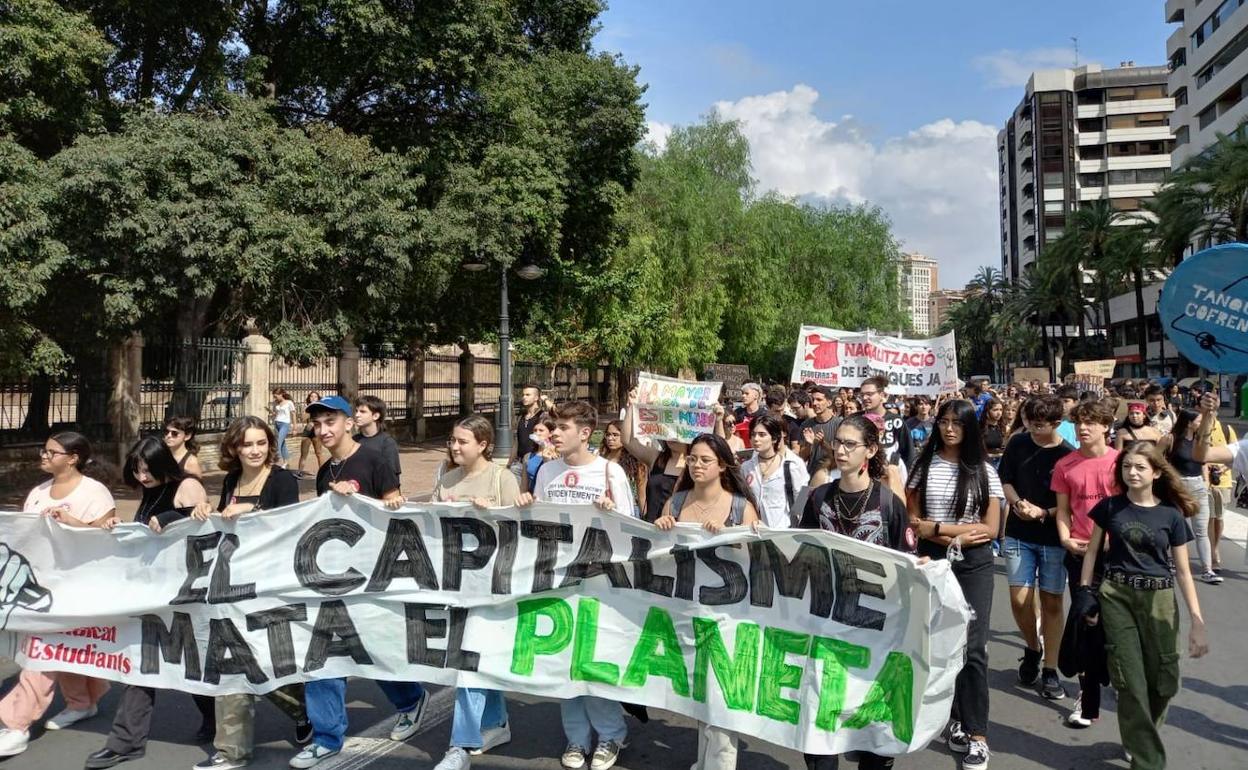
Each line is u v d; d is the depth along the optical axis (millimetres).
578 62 23000
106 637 5023
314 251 15023
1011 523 5922
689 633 4547
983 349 100125
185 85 17500
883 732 4059
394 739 5047
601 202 24156
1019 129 104250
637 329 29547
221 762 4656
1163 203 40094
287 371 21766
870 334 14898
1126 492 4633
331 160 15984
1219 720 5383
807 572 4332
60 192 12680
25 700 4977
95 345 14617
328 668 4879
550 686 4688
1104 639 5078
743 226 37250
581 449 5273
